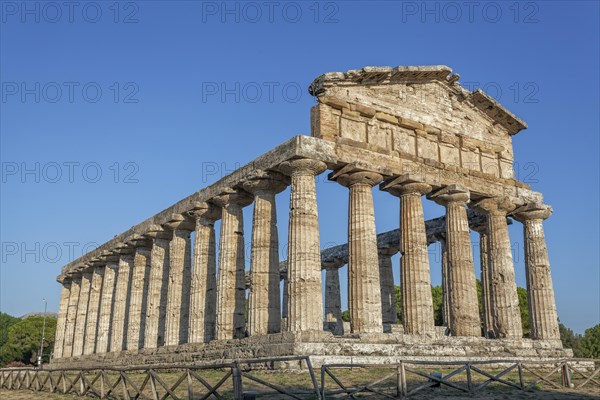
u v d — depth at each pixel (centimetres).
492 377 2153
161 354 4106
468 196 3672
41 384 3006
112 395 2348
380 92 3575
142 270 4997
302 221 3089
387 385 2266
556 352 3591
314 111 3356
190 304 3969
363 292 3141
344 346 2831
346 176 3334
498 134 4150
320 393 1789
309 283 3003
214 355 3391
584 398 2084
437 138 3756
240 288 3706
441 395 2045
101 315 5503
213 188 3922
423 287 3334
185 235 4431
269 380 2464
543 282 3875
